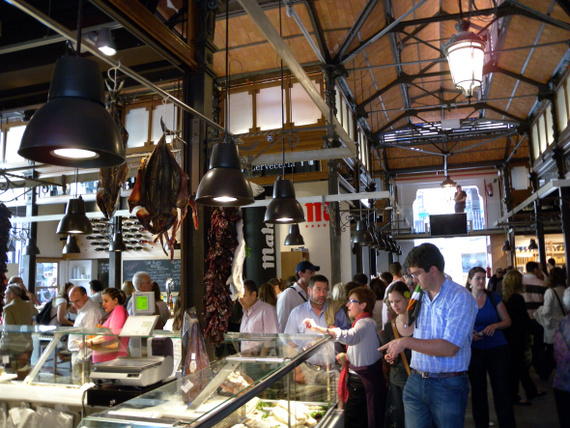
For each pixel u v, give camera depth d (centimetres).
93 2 278
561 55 1054
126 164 330
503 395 421
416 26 1045
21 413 320
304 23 855
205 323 352
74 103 174
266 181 994
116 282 1027
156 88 293
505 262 2006
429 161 2020
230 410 177
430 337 293
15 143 795
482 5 987
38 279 1092
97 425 185
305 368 289
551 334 600
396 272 691
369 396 397
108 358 313
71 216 503
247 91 1005
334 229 947
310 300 444
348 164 1170
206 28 396
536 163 1425
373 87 1239
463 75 500
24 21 379
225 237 365
